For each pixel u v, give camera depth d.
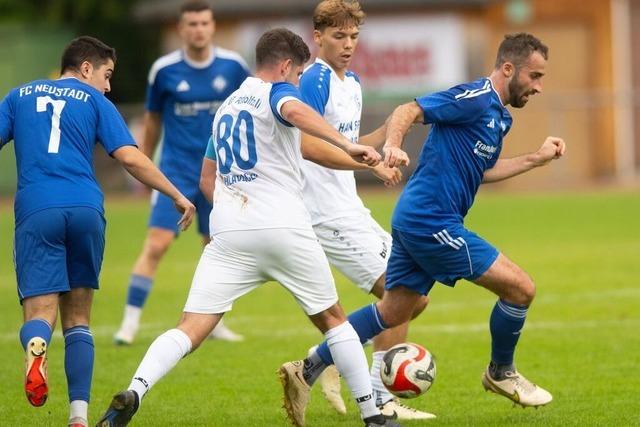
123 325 34.56
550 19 104.25
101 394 27.12
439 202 23.27
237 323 38.16
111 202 95.69
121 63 112.38
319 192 26.30
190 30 36.28
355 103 26.66
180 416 24.73
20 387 27.97
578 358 30.66
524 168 24.25
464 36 103.06
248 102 21.36
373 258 26.34
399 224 23.55
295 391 23.20
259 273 21.58
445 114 22.80
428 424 23.62
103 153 104.06
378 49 103.94
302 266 21.38
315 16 26.38
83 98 22.20
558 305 39.84
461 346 32.84
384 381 22.66
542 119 101.94
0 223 79.50
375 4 102.69
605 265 50.16
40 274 21.20
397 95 104.06
